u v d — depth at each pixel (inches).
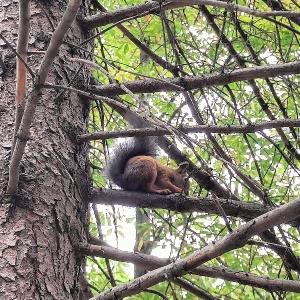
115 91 140.4
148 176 184.9
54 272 107.0
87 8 162.9
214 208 135.5
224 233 209.5
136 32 231.9
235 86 231.5
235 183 220.1
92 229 223.8
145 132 128.6
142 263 120.4
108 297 112.6
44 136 123.0
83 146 132.6
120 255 119.5
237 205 135.2
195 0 75.0
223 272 120.1
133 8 152.6
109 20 153.6
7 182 110.6
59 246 111.3
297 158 172.9
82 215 123.9
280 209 101.5
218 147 167.6
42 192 114.0
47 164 118.7
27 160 116.4
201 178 159.5
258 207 135.3
